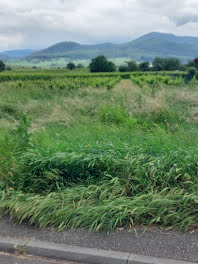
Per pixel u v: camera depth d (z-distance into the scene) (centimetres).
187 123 840
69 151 534
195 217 385
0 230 380
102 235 361
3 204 425
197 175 452
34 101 1170
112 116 895
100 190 437
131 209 392
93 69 6869
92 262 325
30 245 344
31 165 484
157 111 888
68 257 331
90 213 389
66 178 482
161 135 654
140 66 6975
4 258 338
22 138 591
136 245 339
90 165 477
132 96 1072
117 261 318
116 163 470
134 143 582
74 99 1128
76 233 368
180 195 412
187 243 340
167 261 311
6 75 2889
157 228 375
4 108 1105
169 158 472
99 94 1274
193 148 530
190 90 1156
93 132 719
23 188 471
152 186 438
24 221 402
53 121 903
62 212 395
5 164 509
